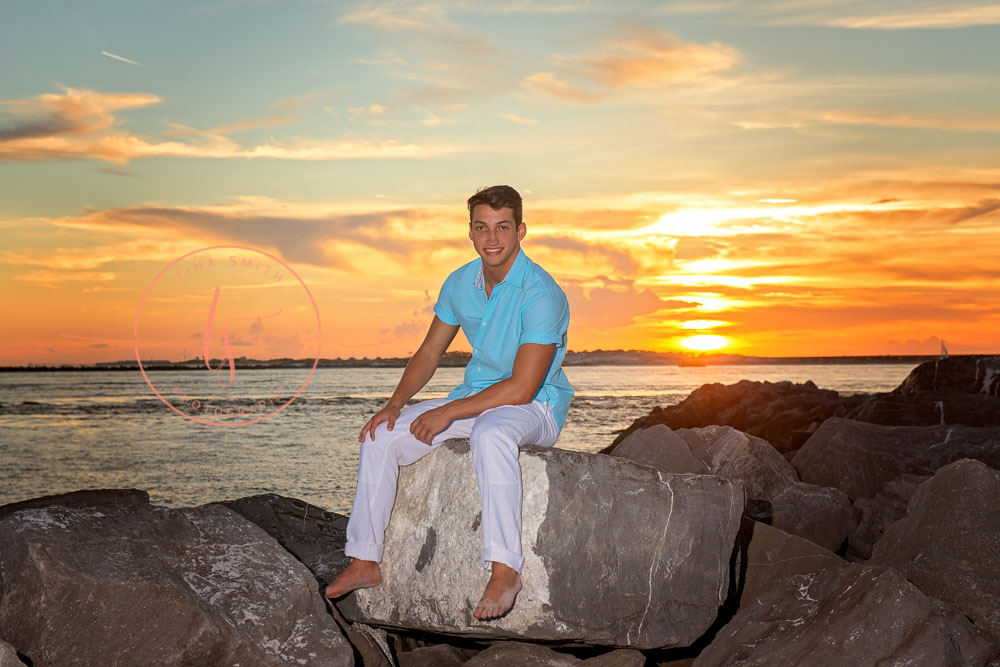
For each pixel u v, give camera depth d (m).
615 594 3.78
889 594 3.60
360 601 4.09
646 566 3.82
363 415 49.72
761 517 5.78
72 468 24.86
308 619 3.65
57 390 100.00
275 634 3.49
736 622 4.00
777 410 20.53
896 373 162.00
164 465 24.97
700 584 3.95
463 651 4.41
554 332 3.94
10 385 118.81
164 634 3.30
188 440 33.41
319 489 19.56
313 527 5.79
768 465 7.00
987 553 4.31
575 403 54.88
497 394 3.83
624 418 39.94
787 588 4.08
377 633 4.16
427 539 3.94
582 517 3.74
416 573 3.94
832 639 3.55
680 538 3.87
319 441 32.34
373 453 4.00
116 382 130.88
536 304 3.92
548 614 3.69
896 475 7.14
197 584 3.57
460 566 3.81
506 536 3.62
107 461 26.41
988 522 4.46
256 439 33.44
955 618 3.62
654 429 6.45
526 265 4.02
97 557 3.42
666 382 119.38
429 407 4.11
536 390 3.91
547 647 3.86
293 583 3.73
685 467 6.20
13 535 3.44
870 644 3.48
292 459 26.12
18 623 3.30
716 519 3.98
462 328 4.31
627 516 3.80
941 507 4.64
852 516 6.16
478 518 3.81
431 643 4.66
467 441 4.06
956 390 12.43
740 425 20.05
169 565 3.60
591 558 3.74
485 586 3.74
